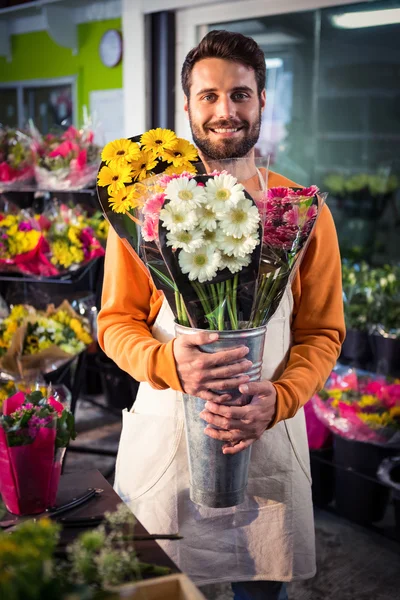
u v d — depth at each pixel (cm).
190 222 125
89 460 375
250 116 164
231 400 142
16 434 127
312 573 176
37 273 354
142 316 173
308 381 160
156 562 112
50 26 565
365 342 340
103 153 154
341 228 495
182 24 490
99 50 560
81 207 387
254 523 169
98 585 95
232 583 180
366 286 359
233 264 129
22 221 360
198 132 166
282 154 505
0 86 704
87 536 94
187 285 133
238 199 125
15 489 129
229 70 159
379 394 290
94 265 369
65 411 138
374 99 468
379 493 294
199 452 147
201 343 138
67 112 621
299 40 473
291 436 171
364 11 449
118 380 415
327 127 492
